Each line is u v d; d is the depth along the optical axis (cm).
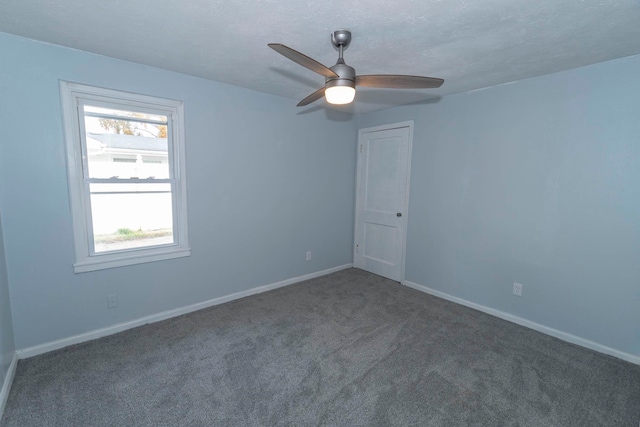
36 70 208
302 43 203
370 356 228
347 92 171
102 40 205
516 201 279
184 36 197
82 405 175
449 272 335
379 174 406
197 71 263
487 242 301
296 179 369
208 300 309
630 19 167
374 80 178
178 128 275
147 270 269
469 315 299
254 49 216
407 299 336
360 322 281
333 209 416
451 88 297
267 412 173
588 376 207
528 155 269
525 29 180
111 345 237
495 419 170
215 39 200
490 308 303
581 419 171
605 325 236
